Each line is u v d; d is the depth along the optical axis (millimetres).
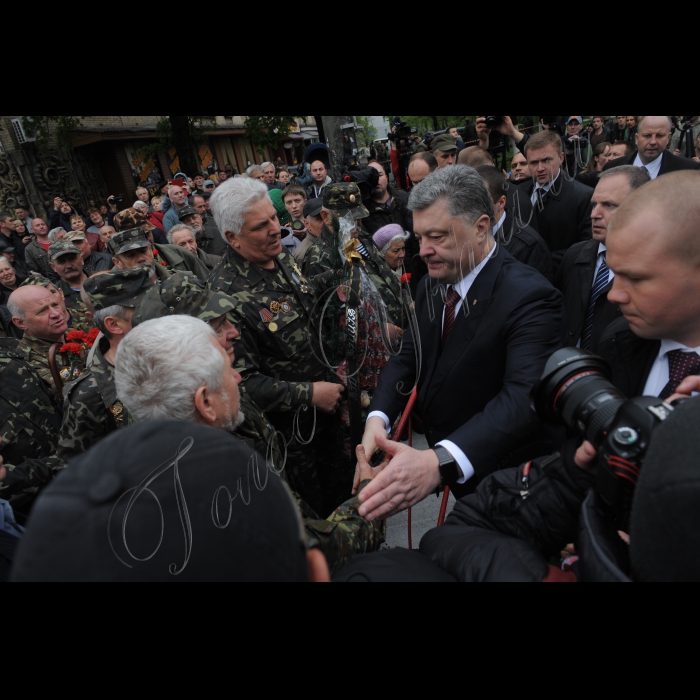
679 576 516
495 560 832
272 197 4898
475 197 1479
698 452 503
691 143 6430
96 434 1797
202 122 18391
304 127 27594
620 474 701
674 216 837
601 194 2031
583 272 2188
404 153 5555
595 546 665
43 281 2721
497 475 1044
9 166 13508
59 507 542
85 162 15852
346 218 2416
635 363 1085
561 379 951
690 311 896
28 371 2203
